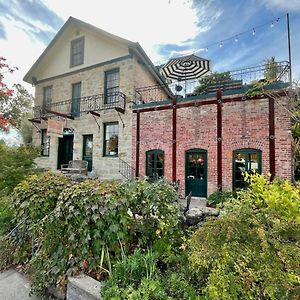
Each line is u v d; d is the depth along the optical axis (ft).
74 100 39.17
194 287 6.59
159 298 6.04
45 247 8.80
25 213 10.55
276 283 4.79
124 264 7.40
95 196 8.41
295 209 7.07
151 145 30.25
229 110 25.44
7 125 29.30
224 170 25.30
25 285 9.19
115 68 35.35
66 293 7.89
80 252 8.29
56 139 40.27
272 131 23.08
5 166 17.42
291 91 21.40
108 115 34.37
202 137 26.78
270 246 5.30
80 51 39.63
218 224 5.96
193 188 27.14
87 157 36.63
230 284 5.03
